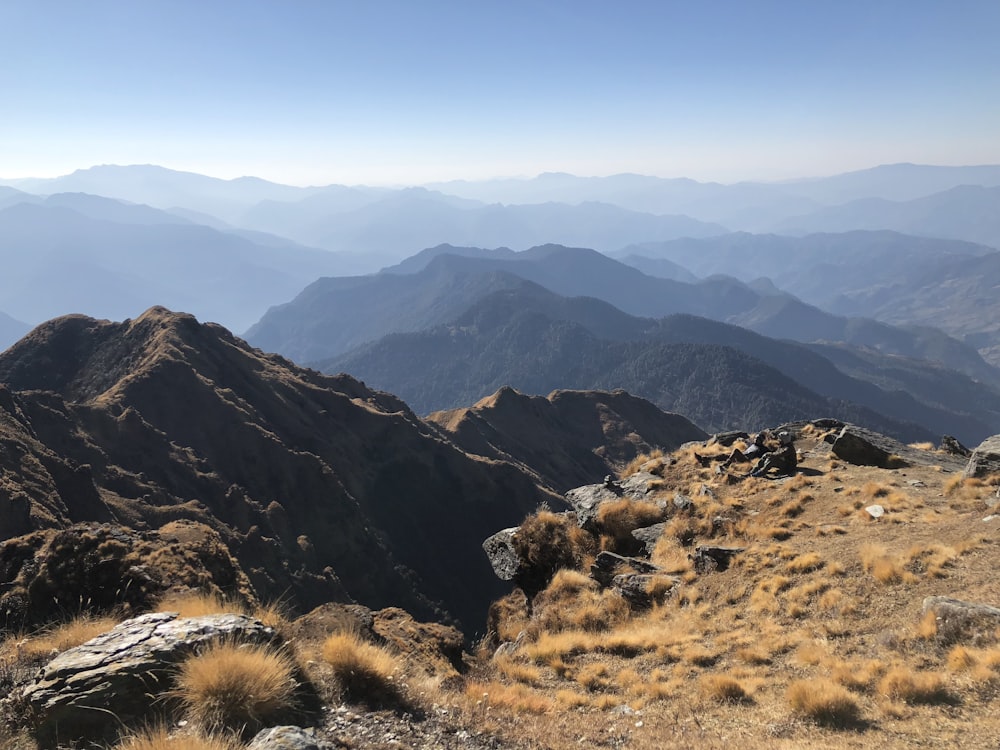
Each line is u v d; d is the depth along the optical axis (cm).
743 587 1641
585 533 2350
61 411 9819
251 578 7712
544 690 1302
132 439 10275
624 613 1806
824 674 1124
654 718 1073
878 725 905
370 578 10738
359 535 11319
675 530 2114
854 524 1789
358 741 742
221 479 10544
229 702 685
